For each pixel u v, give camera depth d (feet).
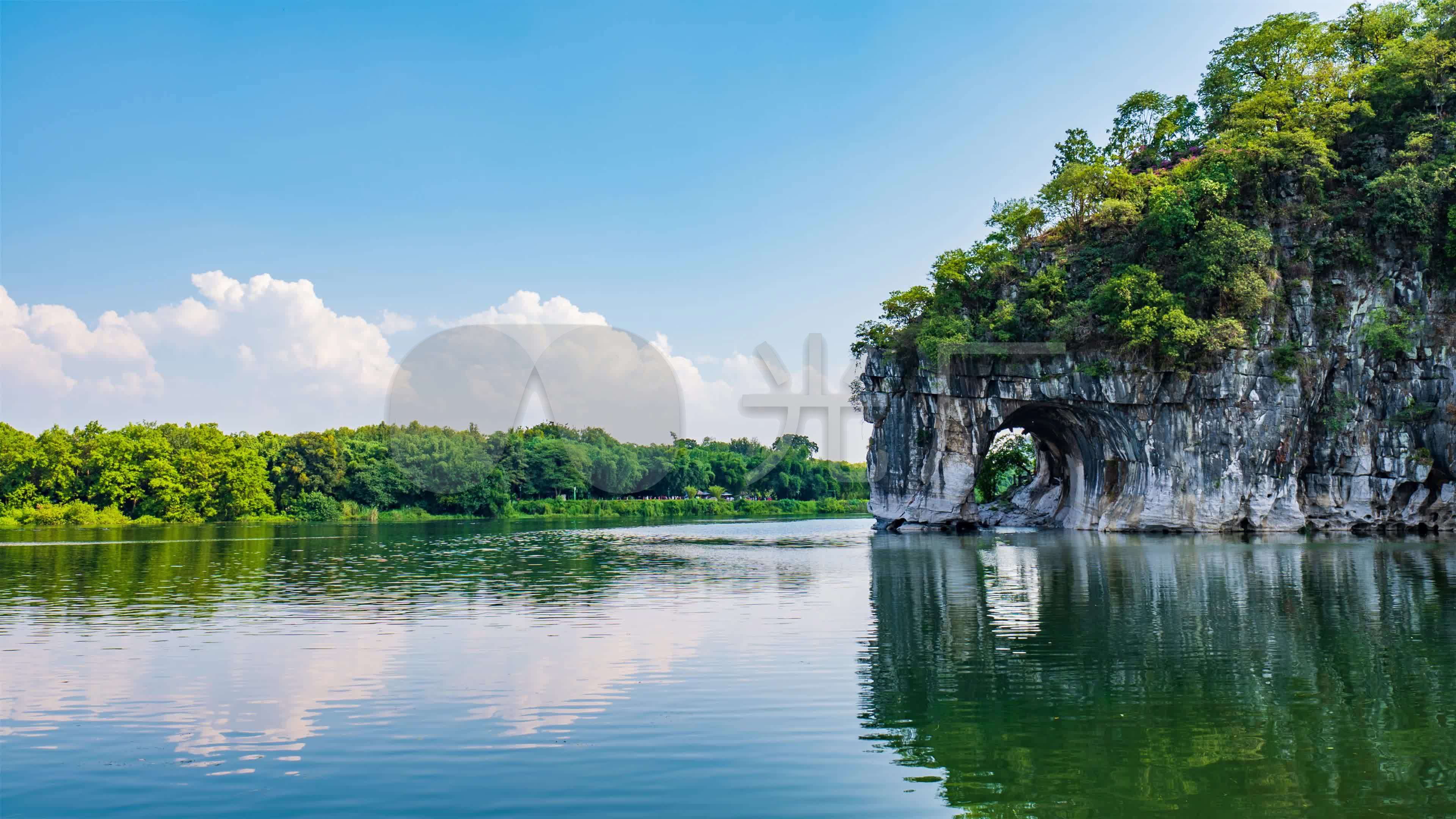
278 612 95.45
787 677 64.18
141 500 359.87
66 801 41.63
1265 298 205.16
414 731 51.67
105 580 128.16
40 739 50.42
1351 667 66.95
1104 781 44.04
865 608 96.53
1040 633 80.74
